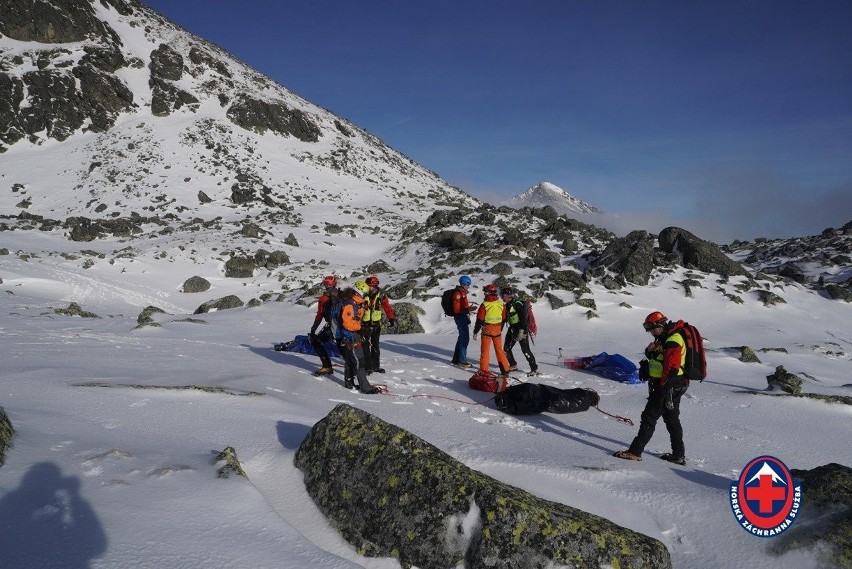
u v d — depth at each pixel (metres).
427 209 60.72
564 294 19.66
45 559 2.68
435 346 13.89
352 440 4.23
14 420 4.61
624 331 16.75
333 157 78.31
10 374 6.73
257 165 66.75
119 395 6.04
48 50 69.31
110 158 60.50
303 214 52.97
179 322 16.73
